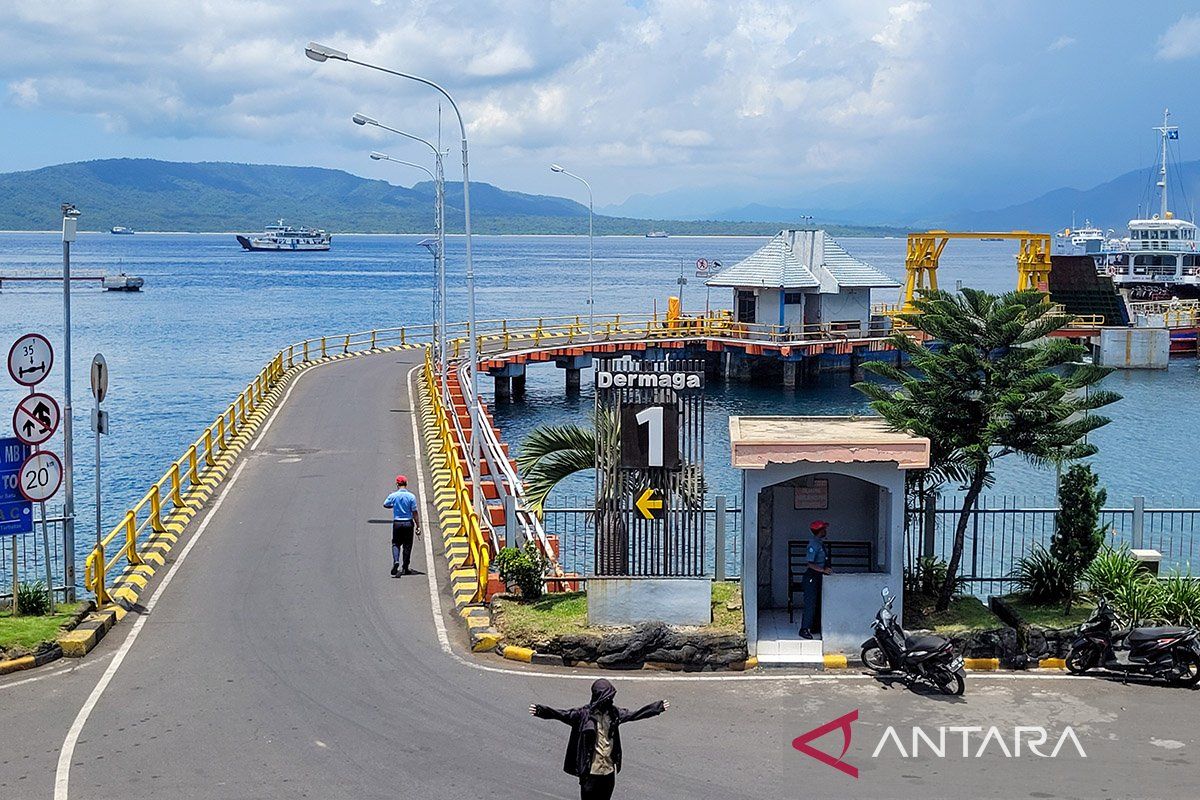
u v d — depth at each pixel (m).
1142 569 21.19
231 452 37.66
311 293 176.00
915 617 19.73
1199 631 18.83
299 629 20.59
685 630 18.83
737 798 13.80
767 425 20.86
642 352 75.94
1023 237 82.50
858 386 21.23
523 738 15.67
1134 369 85.50
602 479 19.52
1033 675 18.59
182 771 14.52
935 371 20.30
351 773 14.48
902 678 18.28
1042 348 20.62
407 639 20.09
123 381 75.25
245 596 22.66
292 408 49.00
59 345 97.06
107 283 175.25
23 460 20.88
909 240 82.31
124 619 21.25
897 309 88.44
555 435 25.78
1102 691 17.78
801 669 18.70
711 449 51.78
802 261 80.25
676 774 14.50
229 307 144.88
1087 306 90.50
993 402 20.11
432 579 23.98
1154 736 15.91
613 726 12.62
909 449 18.53
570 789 14.03
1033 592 20.61
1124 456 51.47
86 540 34.56
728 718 16.52
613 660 18.64
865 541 20.75
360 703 16.98
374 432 42.78
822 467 18.75
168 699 17.12
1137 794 13.98
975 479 20.45
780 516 20.81
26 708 16.77
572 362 73.06
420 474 34.97
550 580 21.36
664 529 19.45
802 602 20.92
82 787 14.04
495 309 143.00
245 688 17.61
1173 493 43.41
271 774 14.45
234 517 29.33
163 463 48.38
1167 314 94.19
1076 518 20.42
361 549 26.27
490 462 31.58
